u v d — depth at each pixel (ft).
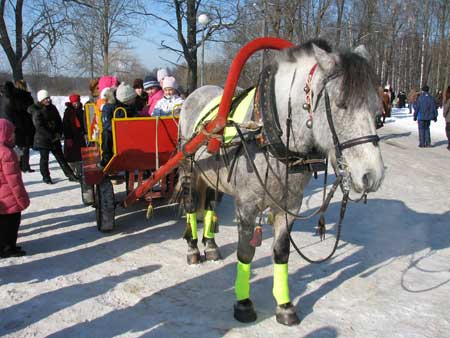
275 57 10.53
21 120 30.27
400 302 12.13
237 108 11.50
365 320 11.23
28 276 13.91
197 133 12.11
